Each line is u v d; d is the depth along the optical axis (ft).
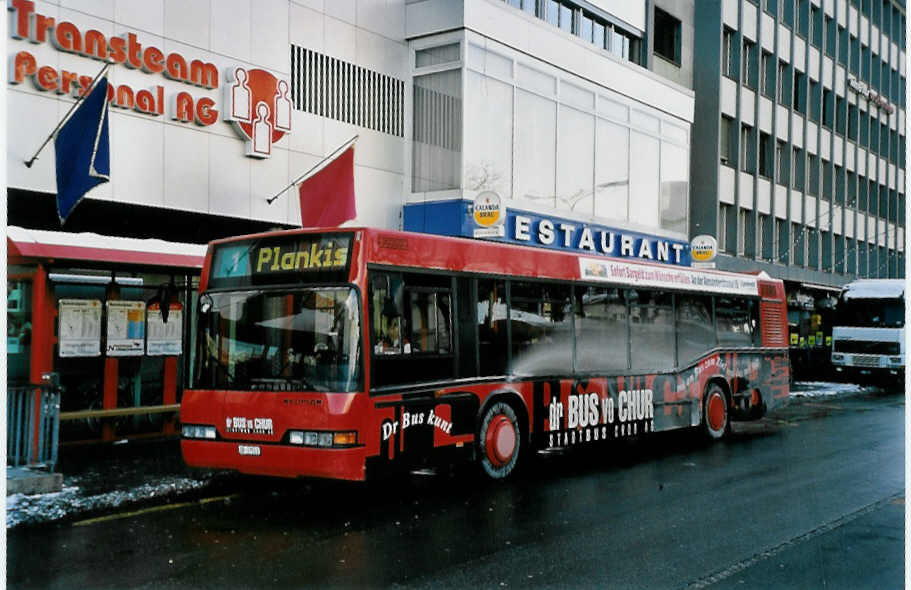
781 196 124.36
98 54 45.68
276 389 30.66
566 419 40.16
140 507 30.73
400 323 32.07
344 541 26.08
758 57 116.06
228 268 32.76
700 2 105.91
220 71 51.80
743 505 31.68
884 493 34.14
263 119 53.47
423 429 32.58
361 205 60.80
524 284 38.50
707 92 105.40
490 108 66.03
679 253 90.63
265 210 54.44
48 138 42.63
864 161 154.81
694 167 106.22
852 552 25.16
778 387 58.29
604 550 25.16
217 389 31.81
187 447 32.24
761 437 52.65
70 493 31.35
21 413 32.58
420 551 24.93
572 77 75.61
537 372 38.78
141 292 44.96
